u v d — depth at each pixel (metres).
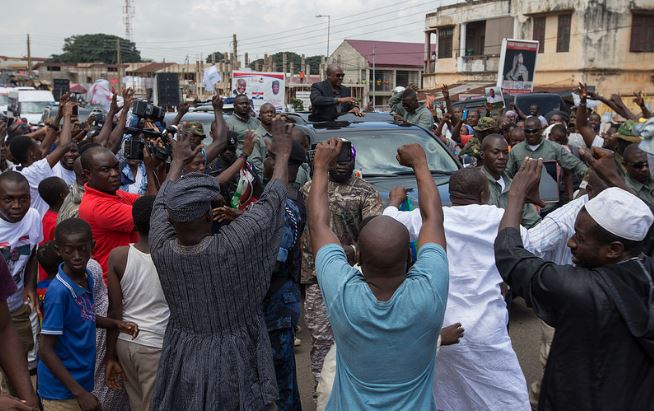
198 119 9.65
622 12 29.66
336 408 2.39
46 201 4.99
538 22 32.38
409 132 7.59
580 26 30.30
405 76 60.53
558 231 3.29
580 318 2.27
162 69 72.38
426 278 2.25
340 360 2.39
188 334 2.82
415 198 6.09
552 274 2.35
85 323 3.54
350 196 4.44
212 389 2.73
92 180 4.08
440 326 2.26
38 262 4.45
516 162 7.53
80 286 3.54
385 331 2.19
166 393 2.82
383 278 2.25
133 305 3.46
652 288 2.24
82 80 82.75
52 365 3.40
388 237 2.21
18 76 69.50
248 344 2.86
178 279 2.75
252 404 2.82
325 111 8.04
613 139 5.83
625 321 2.22
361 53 59.62
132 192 5.47
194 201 2.67
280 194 2.94
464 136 11.11
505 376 3.26
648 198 4.72
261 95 12.55
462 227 3.28
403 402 2.24
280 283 3.81
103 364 3.67
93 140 6.30
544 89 29.45
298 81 55.44
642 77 30.48
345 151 4.38
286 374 3.88
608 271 2.30
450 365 3.28
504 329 3.30
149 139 4.97
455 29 37.78
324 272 2.36
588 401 2.28
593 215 2.30
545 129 10.31
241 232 2.77
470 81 36.78
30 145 6.01
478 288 3.25
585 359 2.28
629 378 2.24
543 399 2.43
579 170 7.32
